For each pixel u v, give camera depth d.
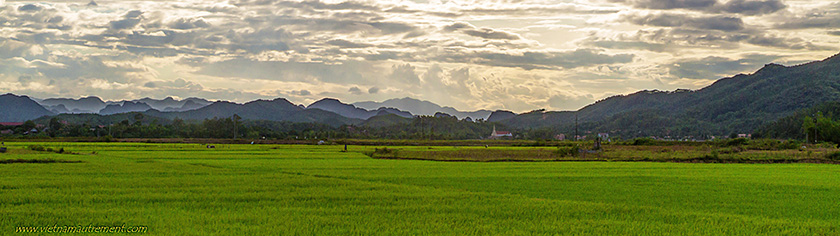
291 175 37.41
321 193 28.05
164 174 38.22
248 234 18.30
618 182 35.31
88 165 46.09
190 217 21.06
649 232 19.36
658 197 28.25
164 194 27.20
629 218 21.88
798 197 28.45
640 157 64.81
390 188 30.41
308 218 21.11
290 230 18.97
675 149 88.56
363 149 91.69
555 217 21.97
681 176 39.78
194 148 88.06
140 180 33.59
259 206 24.11
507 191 30.31
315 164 51.03
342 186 31.08
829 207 25.27
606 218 21.92
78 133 168.38
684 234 19.05
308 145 110.94
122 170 41.00
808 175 41.56
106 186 30.39
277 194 27.53
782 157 63.28
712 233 19.33
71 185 30.59
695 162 60.75
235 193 27.86
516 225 20.31
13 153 65.00
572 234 18.98
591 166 51.00
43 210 22.23
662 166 51.56
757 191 30.78
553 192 29.95
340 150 85.31
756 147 97.31
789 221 21.41
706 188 32.12
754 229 19.97
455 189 30.83
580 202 25.53
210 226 19.42
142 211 22.38
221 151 77.94
